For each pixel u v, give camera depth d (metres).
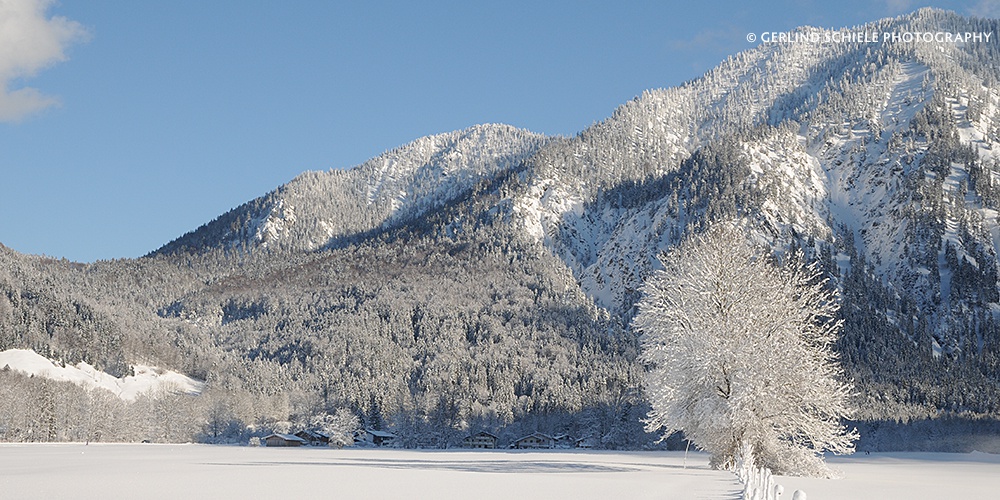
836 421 54.47
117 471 73.81
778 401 52.44
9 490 47.19
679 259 57.97
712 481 50.12
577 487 46.81
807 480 54.09
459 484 50.84
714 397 53.81
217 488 49.28
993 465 116.94
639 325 57.50
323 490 47.12
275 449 199.75
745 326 53.66
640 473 64.75
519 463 93.88
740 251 56.12
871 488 49.62
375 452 172.88
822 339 54.84
